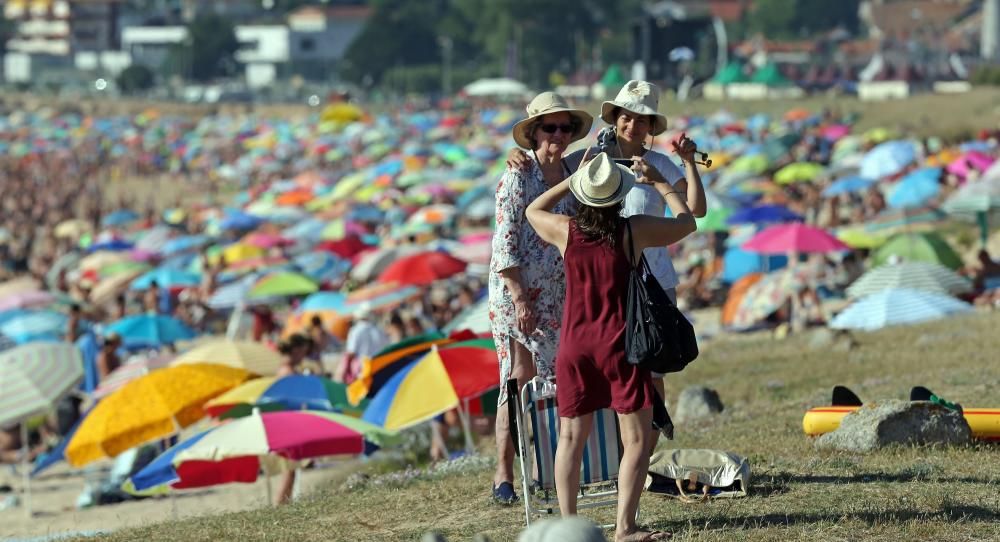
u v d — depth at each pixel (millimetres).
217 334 115312
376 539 28047
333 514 32125
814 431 35406
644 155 26641
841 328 72188
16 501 65312
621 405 23250
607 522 26281
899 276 77875
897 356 58562
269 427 45500
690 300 104812
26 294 108438
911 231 90812
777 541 24219
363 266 102875
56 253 187125
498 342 26906
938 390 44938
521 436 25109
